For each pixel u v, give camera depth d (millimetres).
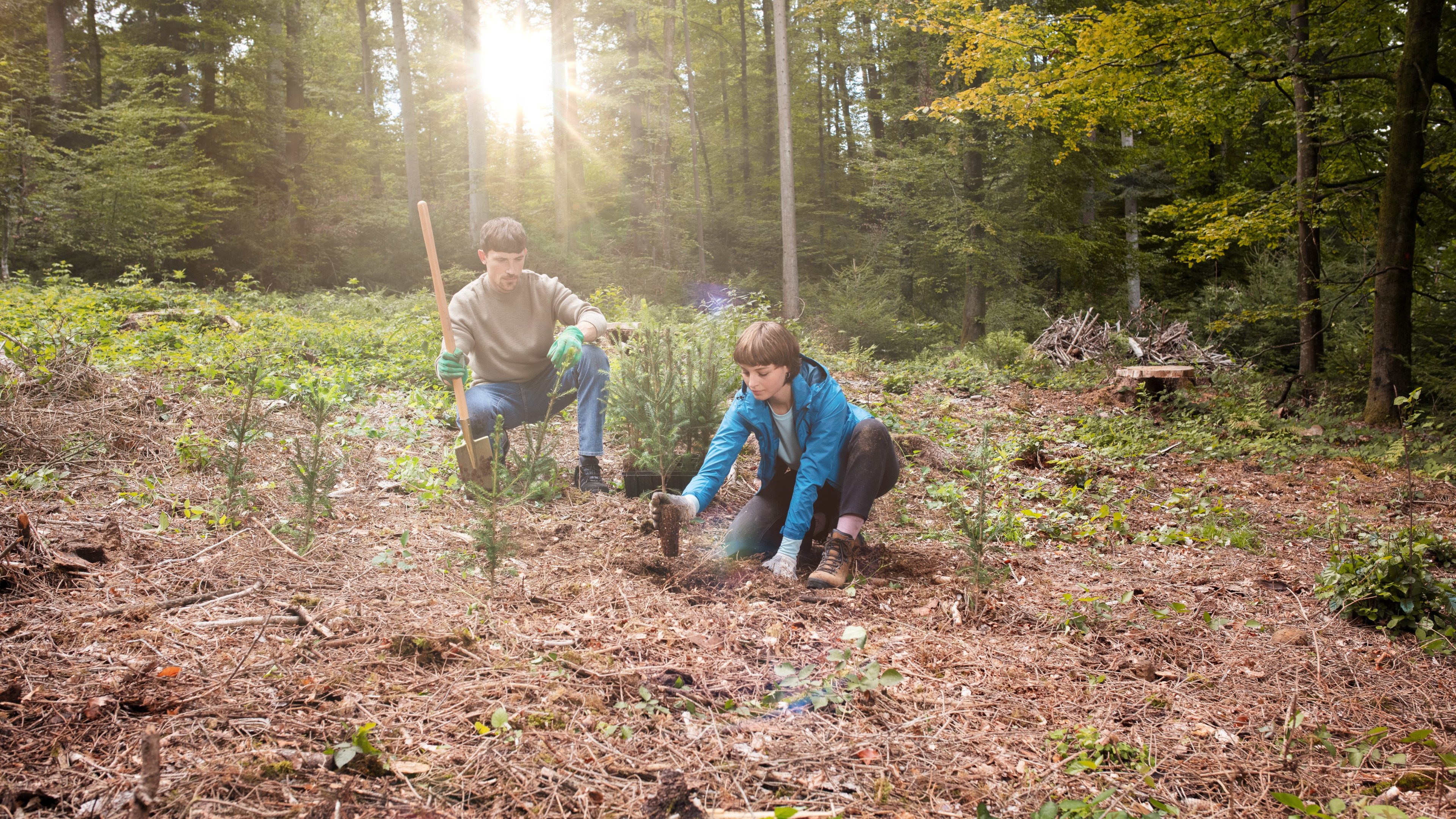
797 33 28109
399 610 2646
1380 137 11906
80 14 22422
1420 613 3064
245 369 5453
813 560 3553
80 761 1712
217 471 3953
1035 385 10812
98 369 4953
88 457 3863
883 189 20719
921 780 1896
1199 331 17703
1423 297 12547
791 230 19203
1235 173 16438
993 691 2377
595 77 23453
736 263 26375
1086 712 2293
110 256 17312
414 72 29859
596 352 4523
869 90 28703
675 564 3283
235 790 1653
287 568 2936
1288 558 4109
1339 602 3236
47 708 1895
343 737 1897
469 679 2227
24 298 9672
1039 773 1956
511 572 3086
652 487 4297
